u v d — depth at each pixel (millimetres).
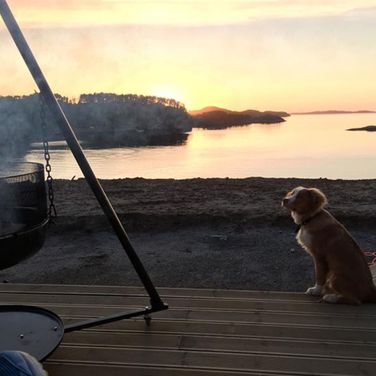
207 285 2721
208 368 1496
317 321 1801
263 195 4953
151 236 3674
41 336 1527
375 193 4957
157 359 1555
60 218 3943
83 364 1536
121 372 1488
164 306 1756
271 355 1562
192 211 4145
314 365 1501
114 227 1649
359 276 1973
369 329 1735
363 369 1478
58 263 3129
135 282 2777
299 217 2182
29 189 1579
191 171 10039
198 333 1715
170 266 3016
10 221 1549
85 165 1568
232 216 3994
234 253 3244
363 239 3463
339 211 3977
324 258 2066
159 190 5406
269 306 1938
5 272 2977
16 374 1123
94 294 2068
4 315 1677
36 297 2062
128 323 1801
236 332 1716
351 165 10977
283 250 3277
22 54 1475
